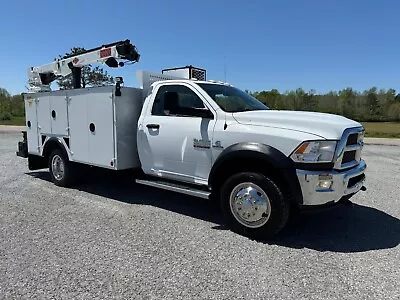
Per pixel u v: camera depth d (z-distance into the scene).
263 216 3.88
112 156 5.31
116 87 5.11
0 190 6.21
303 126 3.81
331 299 2.71
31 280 2.95
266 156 3.75
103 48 6.26
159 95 5.05
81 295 2.72
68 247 3.65
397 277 3.07
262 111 4.42
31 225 4.34
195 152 4.50
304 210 3.76
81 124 5.79
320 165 3.63
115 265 3.25
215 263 3.32
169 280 2.98
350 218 4.77
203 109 4.45
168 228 4.29
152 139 5.01
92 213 4.88
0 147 13.12
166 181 5.05
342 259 3.45
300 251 3.64
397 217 4.83
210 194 4.30
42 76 7.84
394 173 8.35
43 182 6.96
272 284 2.93
